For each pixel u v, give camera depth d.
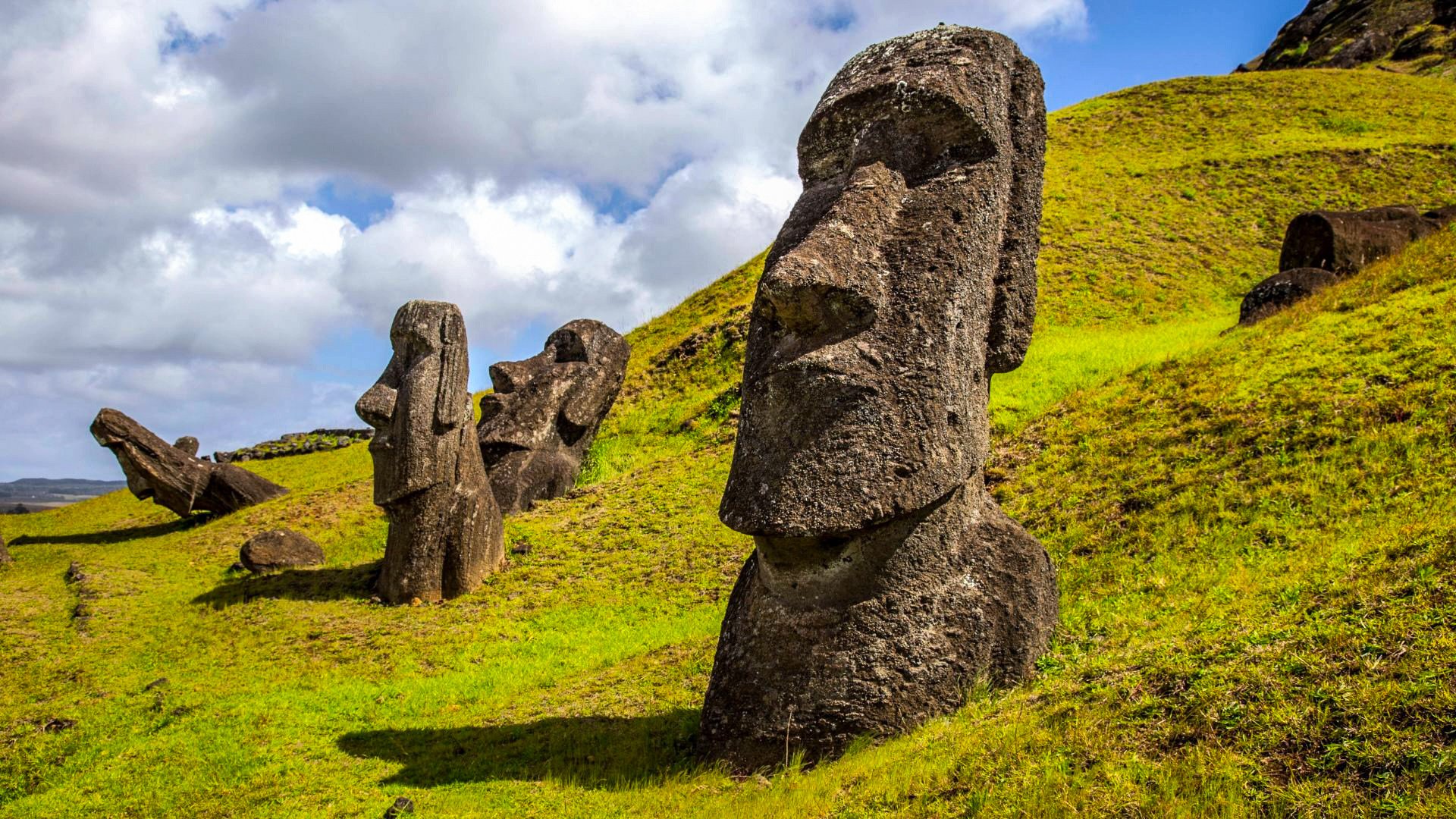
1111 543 10.33
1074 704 5.98
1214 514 9.99
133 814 7.38
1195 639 6.52
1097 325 24.61
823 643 7.05
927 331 7.13
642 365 27.94
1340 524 8.83
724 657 7.52
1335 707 4.99
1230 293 27.25
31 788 8.53
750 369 7.43
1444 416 9.95
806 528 6.77
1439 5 58.81
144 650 12.73
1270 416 11.54
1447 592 5.59
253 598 14.64
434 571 14.39
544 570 15.16
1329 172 34.19
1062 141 40.28
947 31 8.11
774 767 6.89
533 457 19.52
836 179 8.02
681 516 16.86
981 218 7.54
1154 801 4.77
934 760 5.91
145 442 21.86
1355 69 51.56
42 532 23.86
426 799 6.93
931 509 7.30
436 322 14.87
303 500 21.70
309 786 7.39
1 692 11.35
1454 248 14.76
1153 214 32.03
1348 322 13.62
